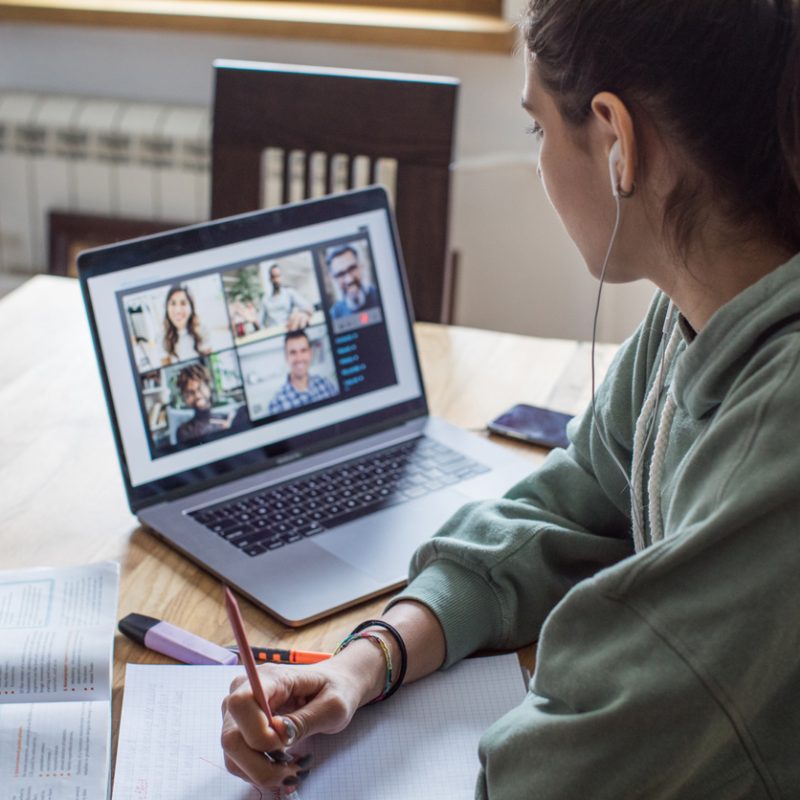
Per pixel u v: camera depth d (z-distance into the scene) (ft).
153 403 3.61
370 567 3.34
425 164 5.35
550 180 2.55
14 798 2.49
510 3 7.14
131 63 7.83
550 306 7.92
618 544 3.31
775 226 2.28
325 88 5.39
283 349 3.86
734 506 2.08
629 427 3.15
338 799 2.55
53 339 4.81
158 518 3.54
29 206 7.85
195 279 3.68
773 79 2.18
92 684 2.85
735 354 2.27
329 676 2.73
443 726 2.79
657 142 2.29
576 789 2.26
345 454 3.94
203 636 3.10
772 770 2.22
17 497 3.70
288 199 5.54
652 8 2.20
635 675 2.18
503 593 3.08
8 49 7.93
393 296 4.12
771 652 2.09
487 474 3.87
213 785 2.56
